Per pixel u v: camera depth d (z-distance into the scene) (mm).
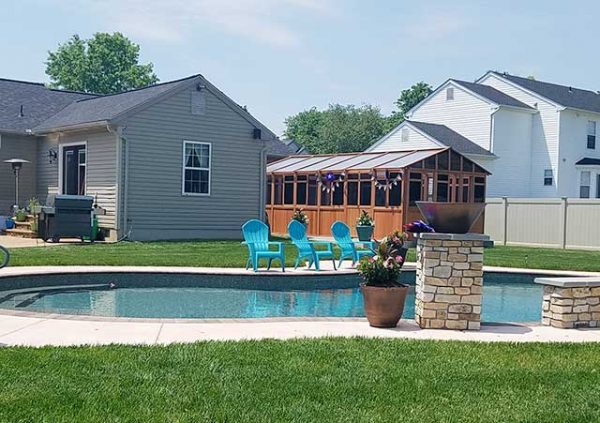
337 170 22547
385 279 7082
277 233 25062
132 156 17734
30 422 3648
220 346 5574
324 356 5340
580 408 4215
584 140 31562
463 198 22141
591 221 20578
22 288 9977
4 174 20922
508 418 3986
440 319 6992
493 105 29859
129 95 19750
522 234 22406
